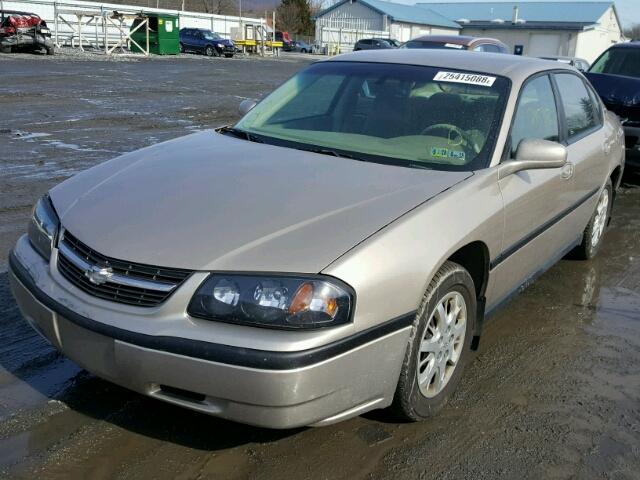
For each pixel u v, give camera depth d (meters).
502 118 3.72
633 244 6.38
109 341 2.60
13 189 6.83
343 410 2.64
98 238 2.79
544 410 3.37
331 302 2.51
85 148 9.08
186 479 2.71
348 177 3.25
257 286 2.50
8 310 4.12
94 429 2.98
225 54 37.75
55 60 24.61
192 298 2.53
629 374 3.79
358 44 41.84
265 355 2.42
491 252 3.36
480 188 3.31
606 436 3.17
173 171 3.35
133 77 19.92
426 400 3.09
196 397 2.58
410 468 2.86
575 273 5.45
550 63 4.66
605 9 57.28
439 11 64.94
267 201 2.95
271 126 4.12
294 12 74.50
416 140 3.70
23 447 2.84
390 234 2.75
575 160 4.46
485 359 3.89
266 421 2.50
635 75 9.60
